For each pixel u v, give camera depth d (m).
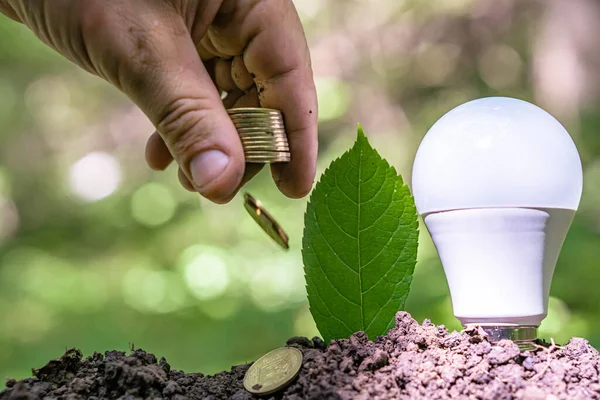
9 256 2.07
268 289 1.65
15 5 0.41
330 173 0.38
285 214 1.81
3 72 2.18
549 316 1.18
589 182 1.69
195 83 0.38
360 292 0.38
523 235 0.36
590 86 1.86
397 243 0.38
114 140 2.17
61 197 2.17
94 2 0.38
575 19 1.86
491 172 0.35
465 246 0.36
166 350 1.50
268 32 0.44
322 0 1.92
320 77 1.89
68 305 1.76
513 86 1.95
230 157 0.38
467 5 1.88
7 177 2.16
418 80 1.98
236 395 0.35
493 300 0.37
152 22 0.38
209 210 1.97
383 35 1.93
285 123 0.45
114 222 2.11
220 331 1.52
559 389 0.34
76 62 0.41
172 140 0.39
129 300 1.71
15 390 0.35
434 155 0.36
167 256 1.94
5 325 1.68
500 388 0.34
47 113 2.19
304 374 0.35
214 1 0.42
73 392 0.35
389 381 0.34
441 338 0.37
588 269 1.36
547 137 0.36
